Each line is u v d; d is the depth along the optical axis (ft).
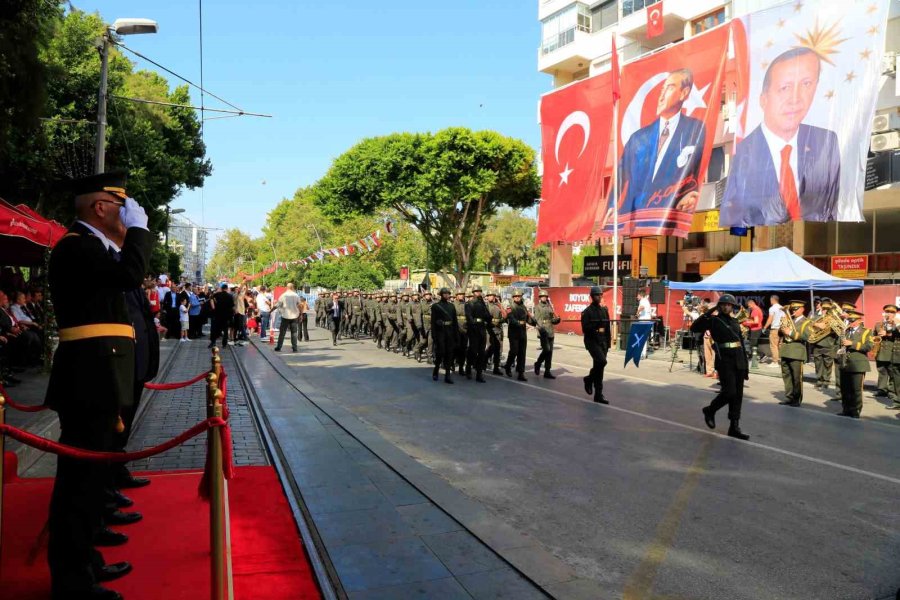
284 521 14.92
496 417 29.19
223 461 9.50
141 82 79.97
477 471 20.61
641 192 70.85
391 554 13.58
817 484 19.74
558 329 82.53
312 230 209.77
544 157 84.53
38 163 52.75
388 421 28.04
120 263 9.89
